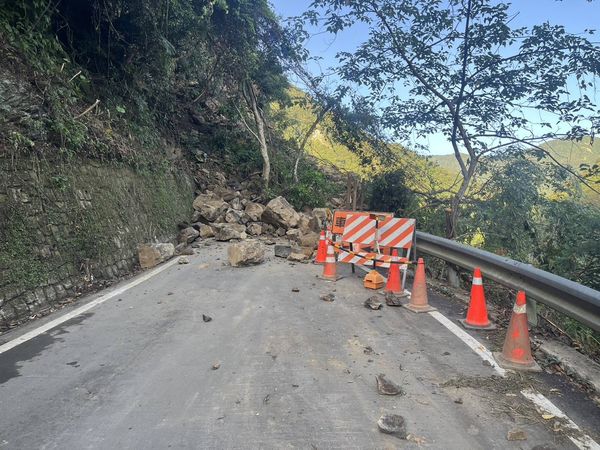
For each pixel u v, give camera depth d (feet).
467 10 32.40
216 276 28.66
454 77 35.04
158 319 19.62
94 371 14.21
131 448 10.15
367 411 11.76
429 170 44.65
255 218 50.24
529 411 11.88
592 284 27.09
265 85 63.72
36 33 28.22
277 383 13.34
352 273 30.09
